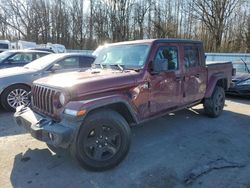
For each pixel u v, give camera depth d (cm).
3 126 517
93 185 314
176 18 3500
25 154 393
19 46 2278
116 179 327
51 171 345
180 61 466
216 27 3244
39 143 433
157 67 399
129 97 373
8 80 616
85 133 324
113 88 353
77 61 724
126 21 3841
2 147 416
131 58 422
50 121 331
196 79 512
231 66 667
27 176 332
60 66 688
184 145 434
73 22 4216
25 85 639
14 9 4344
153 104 414
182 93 477
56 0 4262
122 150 355
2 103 621
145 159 381
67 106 316
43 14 4306
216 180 326
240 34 3058
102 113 338
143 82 391
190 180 326
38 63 711
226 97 880
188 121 571
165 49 434
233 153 404
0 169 348
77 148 322
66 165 361
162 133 493
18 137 459
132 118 383
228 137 474
